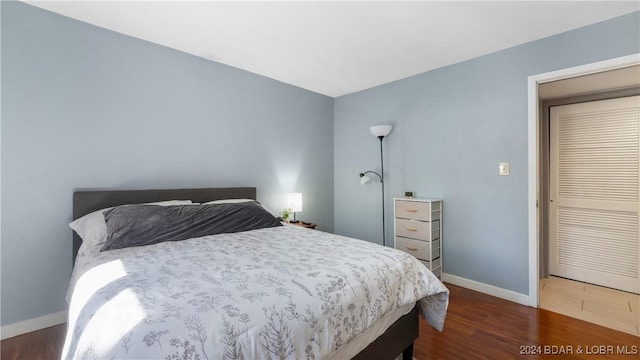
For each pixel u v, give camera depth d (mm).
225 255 1590
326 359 1143
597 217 2865
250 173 3178
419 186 3170
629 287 2688
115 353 777
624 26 1984
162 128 2539
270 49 2580
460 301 2510
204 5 1923
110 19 2107
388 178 3469
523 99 2438
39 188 1993
